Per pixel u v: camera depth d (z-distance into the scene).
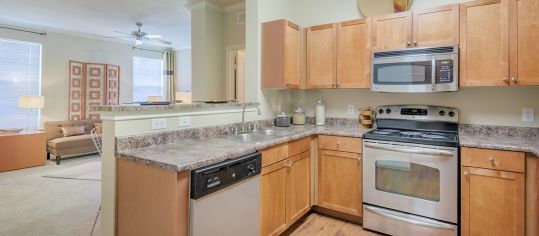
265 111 3.12
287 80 2.92
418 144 2.30
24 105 5.01
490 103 2.53
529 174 1.93
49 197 3.38
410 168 2.33
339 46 2.94
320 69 3.07
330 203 2.79
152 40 6.20
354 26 2.85
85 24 5.50
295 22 3.58
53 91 5.83
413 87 2.48
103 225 1.87
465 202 2.13
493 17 2.21
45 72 5.72
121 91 6.98
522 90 2.41
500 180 2.02
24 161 4.75
